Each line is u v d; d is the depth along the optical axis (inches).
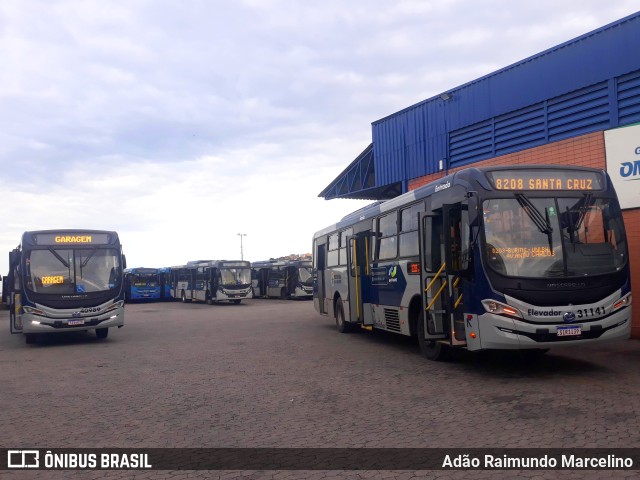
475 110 727.7
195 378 442.0
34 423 318.3
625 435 253.4
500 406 315.3
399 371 438.3
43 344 723.4
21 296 699.4
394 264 543.2
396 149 866.8
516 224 391.5
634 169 539.2
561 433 260.4
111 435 289.4
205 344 658.8
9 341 784.3
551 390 348.5
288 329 796.0
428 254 458.0
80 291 701.3
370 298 619.2
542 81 637.9
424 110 813.9
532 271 381.4
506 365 444.1
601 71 573.3
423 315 486.3
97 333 774.5
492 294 382.3
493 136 703.1
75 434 293.3
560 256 386.0
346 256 679.7
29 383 446.0
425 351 491.2
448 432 270.8
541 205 395.2
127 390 404.5
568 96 610.5
